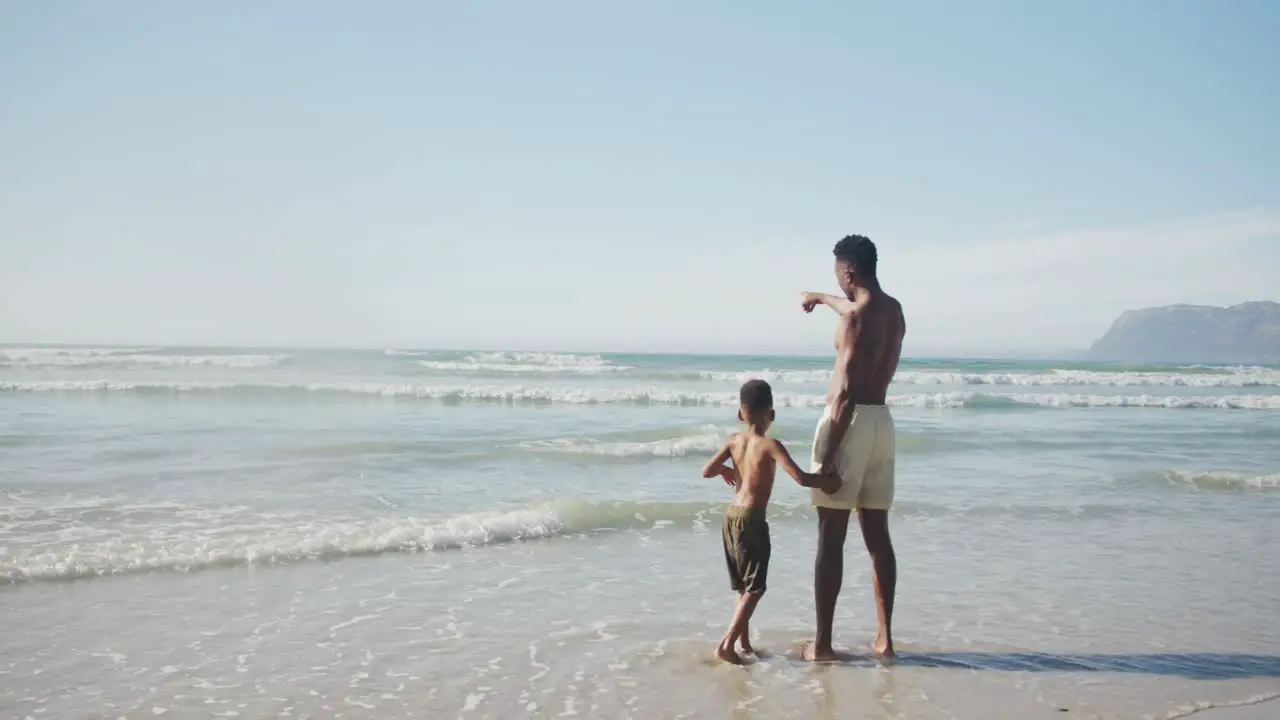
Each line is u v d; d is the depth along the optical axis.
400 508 8.99
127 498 9.08
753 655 5.08
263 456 12.13
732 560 5.14
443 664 4.85
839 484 4.86
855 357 4.86
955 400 25.55
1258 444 16.12
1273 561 7.61
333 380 29.30
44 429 14.95
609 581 6.67
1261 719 4.23
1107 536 8.52
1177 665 5.00
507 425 17.06
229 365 37.81
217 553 6.91
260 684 4.52
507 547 7.68
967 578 6.90
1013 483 11.44
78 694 4.34
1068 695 4.52
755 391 5.18
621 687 4.56
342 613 5.73
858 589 6.57
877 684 4.64
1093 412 23.42
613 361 49.31
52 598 5.88
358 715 4.15
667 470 11.85
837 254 5.05
